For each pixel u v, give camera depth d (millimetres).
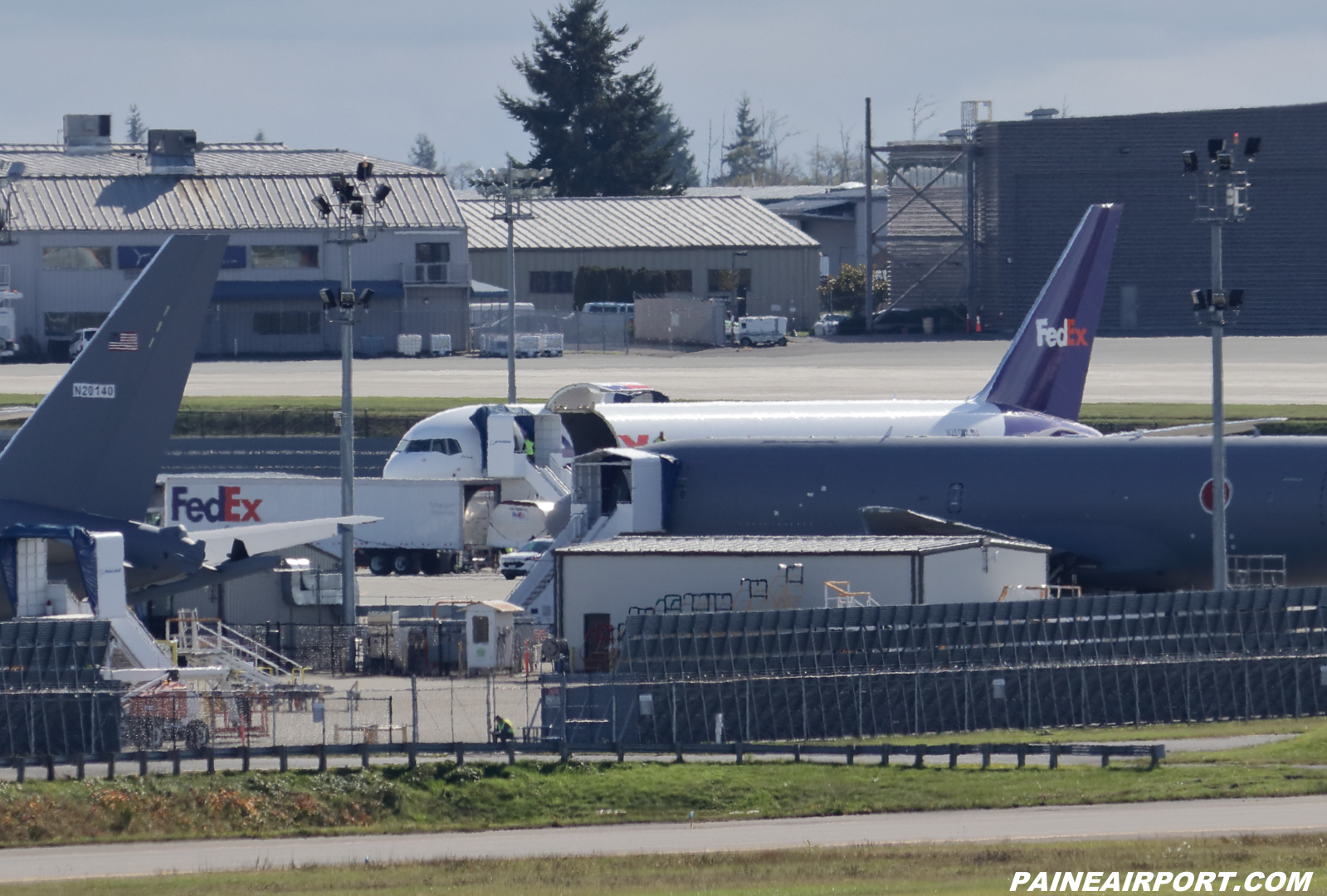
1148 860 143375
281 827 178750
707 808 180750
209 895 143375
